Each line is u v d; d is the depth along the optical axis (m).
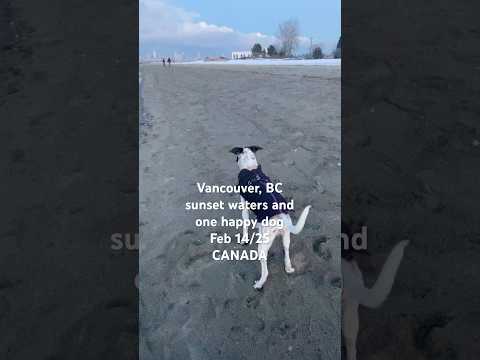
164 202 3.98
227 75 12.45
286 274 2.93
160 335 2.49
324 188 3.96
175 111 7.31
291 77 10.57
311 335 2.38
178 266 3.10
